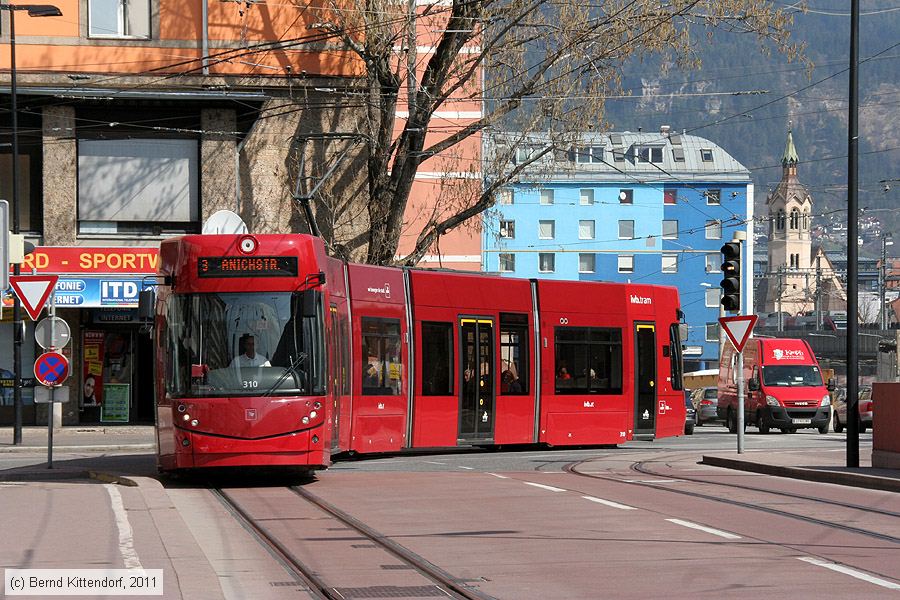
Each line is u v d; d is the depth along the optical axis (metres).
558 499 19.12
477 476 23.75
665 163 126.44
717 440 40.62
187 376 21.19
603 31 37.00
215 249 21.61
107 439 37.12
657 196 125.94
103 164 39.28
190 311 21.45
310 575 12.06
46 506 17.19
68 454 32.34
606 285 33.78
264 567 12.66
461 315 30.20
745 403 50.06
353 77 40.38
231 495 20.09
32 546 13.16
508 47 37.78
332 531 15.42
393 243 39.06
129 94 38.59
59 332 26.11
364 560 13.05
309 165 40.34
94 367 41.31
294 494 20.17
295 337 21.44
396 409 28.38
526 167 39.69
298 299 21.56
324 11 38.72
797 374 49.16
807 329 157.00
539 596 10.84
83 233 39.22
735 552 13.34
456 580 11.73
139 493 19.12
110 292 39.19
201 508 18.27
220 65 39.72
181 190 39.66
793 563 12.53
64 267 38.97
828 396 48.66
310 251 21.91
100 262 39.12
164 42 39.50
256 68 39.91
